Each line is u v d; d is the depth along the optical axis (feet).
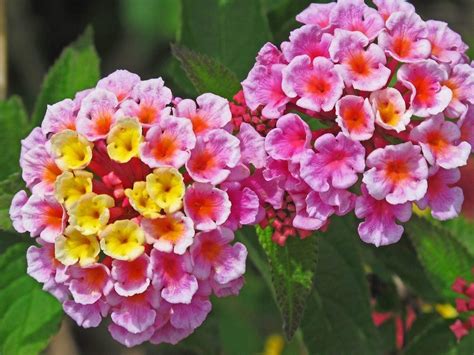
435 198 0.76
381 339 0.92
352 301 0.87
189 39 0.91
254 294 1.06
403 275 0.91
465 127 0.76
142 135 0.74
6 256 0.88
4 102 0.92
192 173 0.74
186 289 0.73
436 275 0.87
